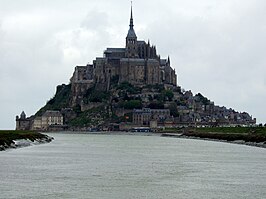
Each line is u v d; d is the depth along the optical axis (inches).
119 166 6195.9
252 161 6978.4
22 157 7342.5
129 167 6077.8
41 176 5088.6
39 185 4473.4
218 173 5492.1
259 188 4441.4
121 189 4323.3
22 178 4913.9
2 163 6328.7
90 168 5915.4
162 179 4960.6
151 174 5354.3
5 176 5039.4
